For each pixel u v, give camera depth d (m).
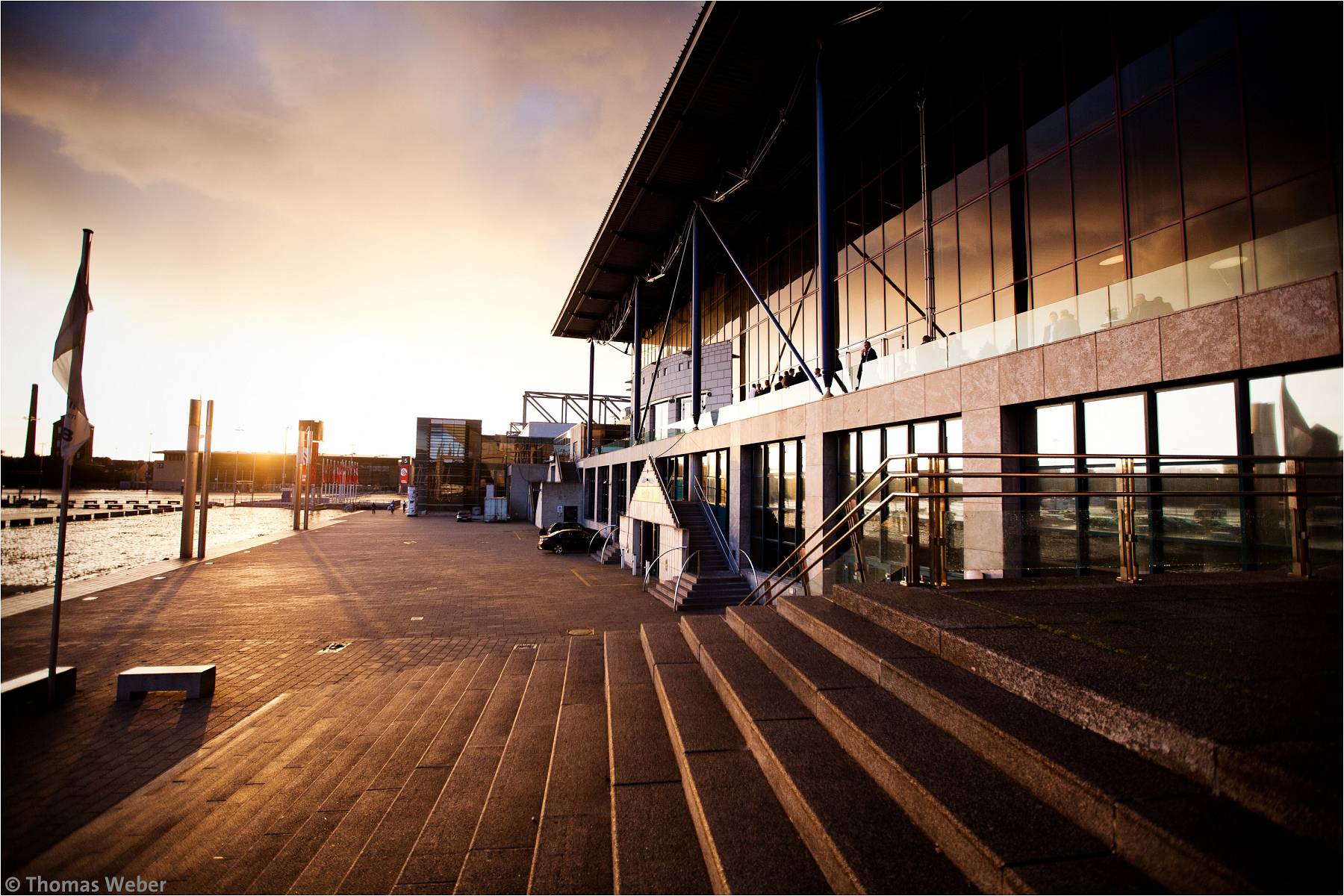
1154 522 6.46
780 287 21.42
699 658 5.84
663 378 32.06
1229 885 1.71
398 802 4.88
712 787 3.29
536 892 3.05
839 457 13.22
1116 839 2.07
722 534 19.03
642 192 22.61
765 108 17.83
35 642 11.70
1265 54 7.76
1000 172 12.06
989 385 8.94
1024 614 4.25
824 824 2.58
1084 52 10.38
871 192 16.23
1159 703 2.51
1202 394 6.62
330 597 17.11
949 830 2.34
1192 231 8.59
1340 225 5.85
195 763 6.03
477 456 69.62
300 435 44.38
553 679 7.83
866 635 4.45
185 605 15.69
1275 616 4.13
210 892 3.79
